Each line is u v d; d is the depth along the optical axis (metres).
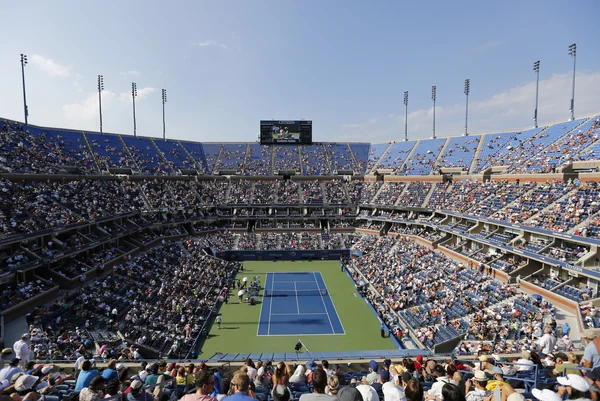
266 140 93.44
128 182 68.12
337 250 70.56
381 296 45.88
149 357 30.55
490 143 73.81
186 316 39.03
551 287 35.56
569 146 53.88
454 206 60.59
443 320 35.22
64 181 54.12
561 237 37.41
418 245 60.81
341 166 95.38
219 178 87.06
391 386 8.68
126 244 54.59
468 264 47.53
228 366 17.91
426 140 90.81
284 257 69.94
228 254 68.75
